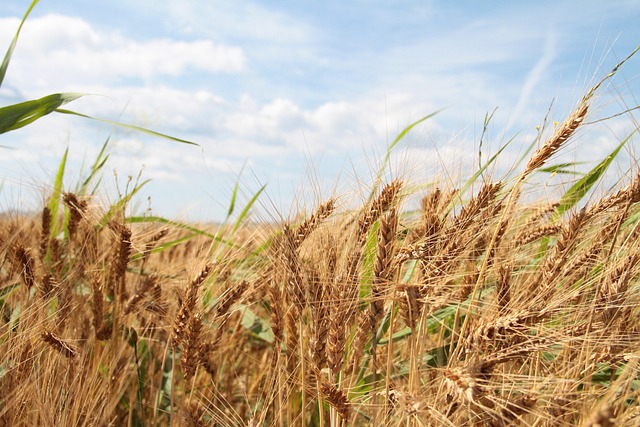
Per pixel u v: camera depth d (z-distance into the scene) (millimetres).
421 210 744
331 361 608
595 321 625
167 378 870
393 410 603
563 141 611
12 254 868
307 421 750
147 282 882
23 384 699
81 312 865
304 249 688
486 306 643
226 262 770
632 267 635
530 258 790
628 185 683
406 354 823
